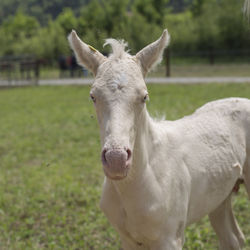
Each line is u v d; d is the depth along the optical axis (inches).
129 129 89.9
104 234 172.9
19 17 1615.4
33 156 298.5
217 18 1085.1
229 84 565.0
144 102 95.2
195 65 911.7
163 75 741.9
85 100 552.1
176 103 443.8
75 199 211.8
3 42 1295.5
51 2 2765.7
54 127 390.0
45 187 231.6
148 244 111.1
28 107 522.0
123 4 997.8
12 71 866.1
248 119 134.5
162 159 109.7
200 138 123.8
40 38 1169.4
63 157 289.6
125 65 94.3
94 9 919.0
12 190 231.6
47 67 1071.6
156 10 1274.6
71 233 177.3
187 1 2292.1
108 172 85.7
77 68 847.7
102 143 93.7
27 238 176.1
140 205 104.0
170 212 109.3
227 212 139.5
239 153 130.7
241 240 141.0
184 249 158.7
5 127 402.3
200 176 118.4
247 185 136.8
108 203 111.3
